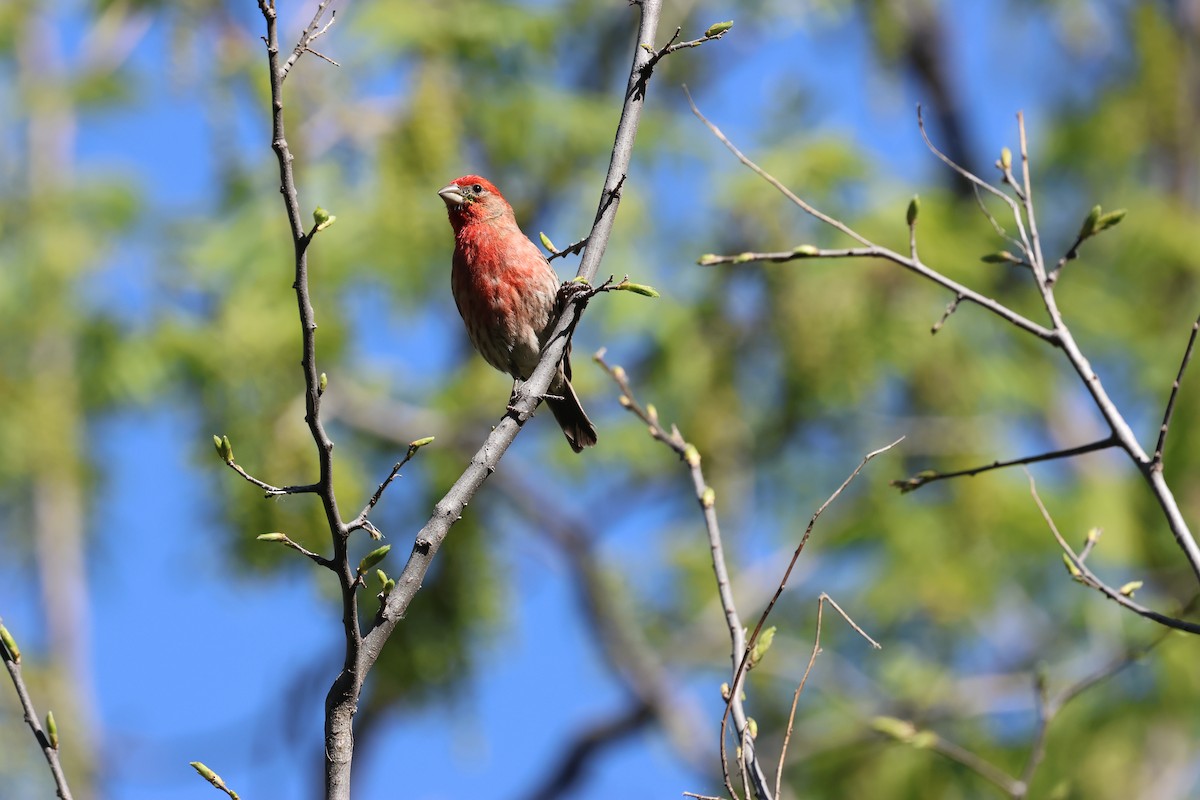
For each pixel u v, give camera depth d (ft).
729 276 46.01
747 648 18.35
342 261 42.37
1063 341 19.90
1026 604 46.85
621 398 22.04
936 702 45.34
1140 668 43.39
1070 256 20.24
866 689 46.57
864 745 44.83
